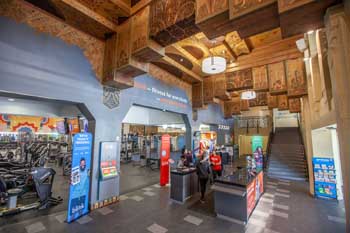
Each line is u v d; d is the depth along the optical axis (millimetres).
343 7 2084
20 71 3369
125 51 4176
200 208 4684
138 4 3971
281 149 10758
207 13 2787
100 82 4711
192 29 3445
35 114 7367
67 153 9867
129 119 9352
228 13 2639
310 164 6020
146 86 6191
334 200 5309
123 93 5355
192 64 6848
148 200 5238
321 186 5562
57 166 10539
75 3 3635
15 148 9648
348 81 2025
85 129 7230
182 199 5047
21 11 3443
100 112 4703
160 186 6734
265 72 6402
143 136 14281
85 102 4375
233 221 3941
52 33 3855
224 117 12031
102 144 4668
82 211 4141
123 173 9148
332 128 4957
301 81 5754
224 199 4102
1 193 4379
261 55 6465
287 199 5430
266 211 4523
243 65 6859
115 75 4453
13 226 3623
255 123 15930
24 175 5379
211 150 8406
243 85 6883
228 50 6168
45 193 4656
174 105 7469
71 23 4109
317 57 5016
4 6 3252
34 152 7594
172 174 5355
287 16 2326
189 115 8453
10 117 9539
